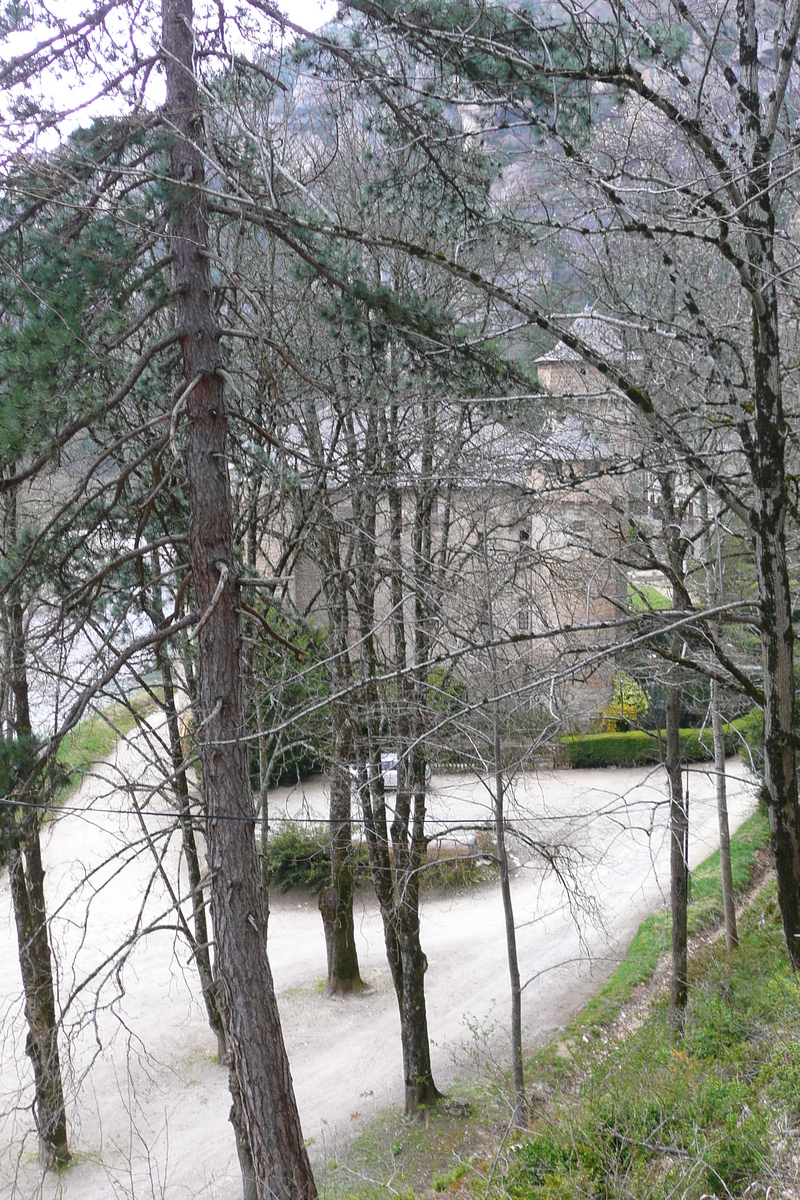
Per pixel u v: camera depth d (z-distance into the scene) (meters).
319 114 13.62
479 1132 13.10
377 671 13.99
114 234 7.79
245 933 8.73
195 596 9.11
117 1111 14.66
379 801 14.02
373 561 13.61
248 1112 8.65
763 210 8.46
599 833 23.67
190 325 8.63
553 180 12.11
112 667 8.42
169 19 8.60
